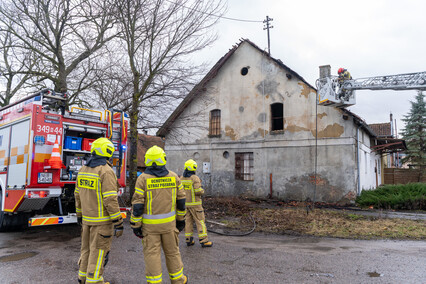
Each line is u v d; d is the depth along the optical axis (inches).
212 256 211.5
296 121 556.4
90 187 142.0
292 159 553.6
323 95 478.6
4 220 275.4
